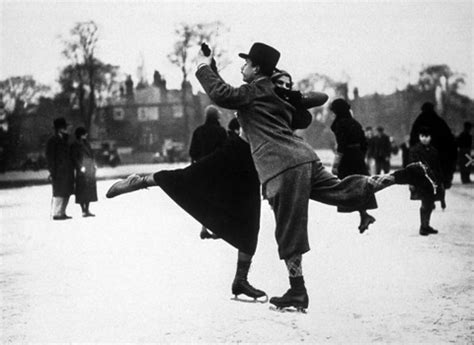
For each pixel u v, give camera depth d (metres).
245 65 5.79
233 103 5.53
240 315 5.47
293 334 4.89
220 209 5.58
